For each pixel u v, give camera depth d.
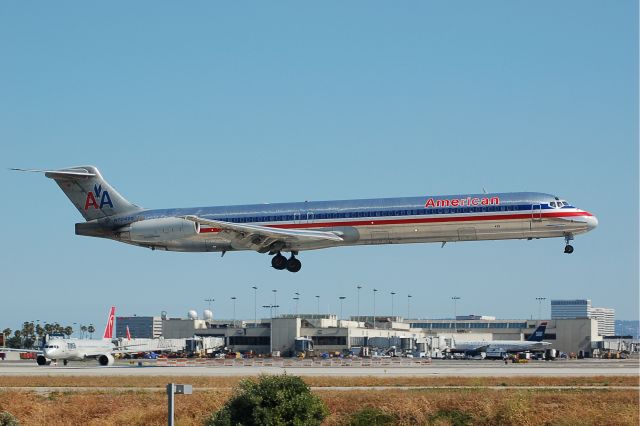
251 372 80.50
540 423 47.88
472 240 83.81
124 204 94.88
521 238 83.19
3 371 88.31
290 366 94.50
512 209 81.94
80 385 67.19
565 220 81.31
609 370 86.19
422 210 83.75
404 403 50.03
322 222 86.44
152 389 63.31
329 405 51.00
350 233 85.25
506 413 48.47
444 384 65.06
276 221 88.31
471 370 85.38
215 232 89.62
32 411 52.38
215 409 50.34
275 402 42.53
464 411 49.59
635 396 52.94
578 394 55.06
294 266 90.00
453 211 83.00
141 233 90.50
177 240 90.31
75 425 50.16
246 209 90.19
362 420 48.56
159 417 49.66
